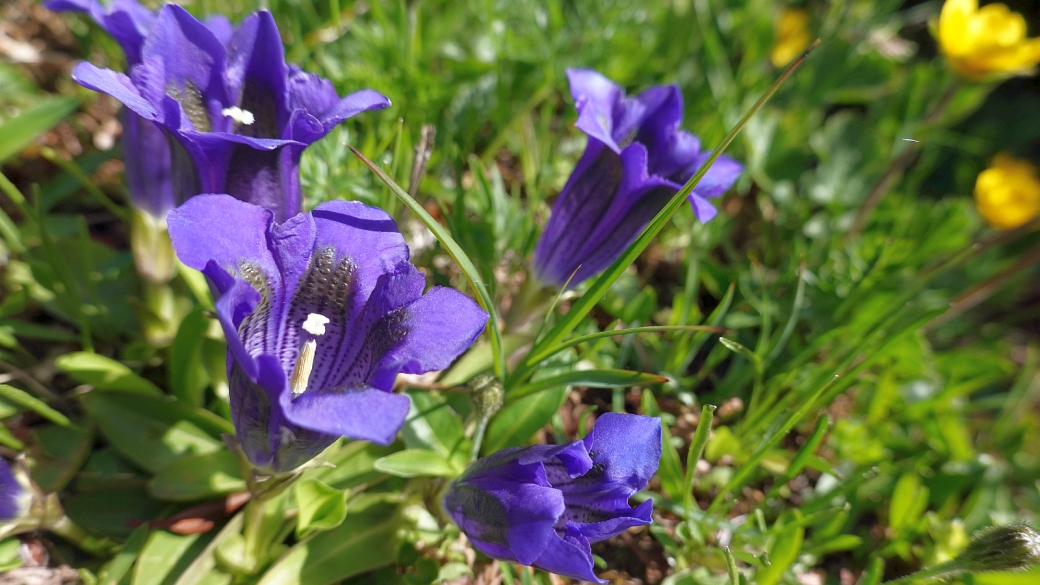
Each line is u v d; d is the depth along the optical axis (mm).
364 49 244
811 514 190
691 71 307
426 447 177
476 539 150
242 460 148
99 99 245
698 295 262
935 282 318
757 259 283
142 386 180
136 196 180
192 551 168
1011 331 343
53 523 163
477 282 167
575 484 149
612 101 182
